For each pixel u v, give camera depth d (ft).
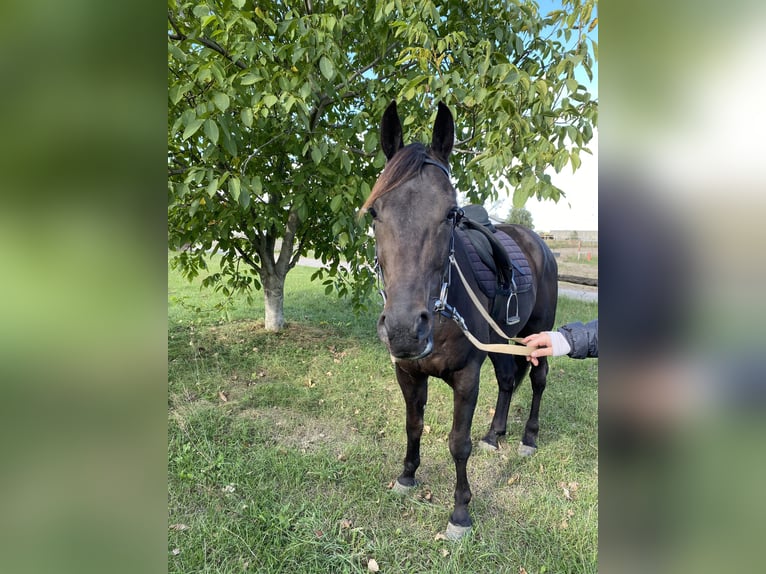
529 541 7.04
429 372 6.79
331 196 10.65
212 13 8.20
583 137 6.93
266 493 7.85
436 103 8.75
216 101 7.42
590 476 8.77
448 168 6.15
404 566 6.54
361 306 14.80
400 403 11.67
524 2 10.58
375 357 14.85
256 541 6.74
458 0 11.05
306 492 8.04
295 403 11.38
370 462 9.03
